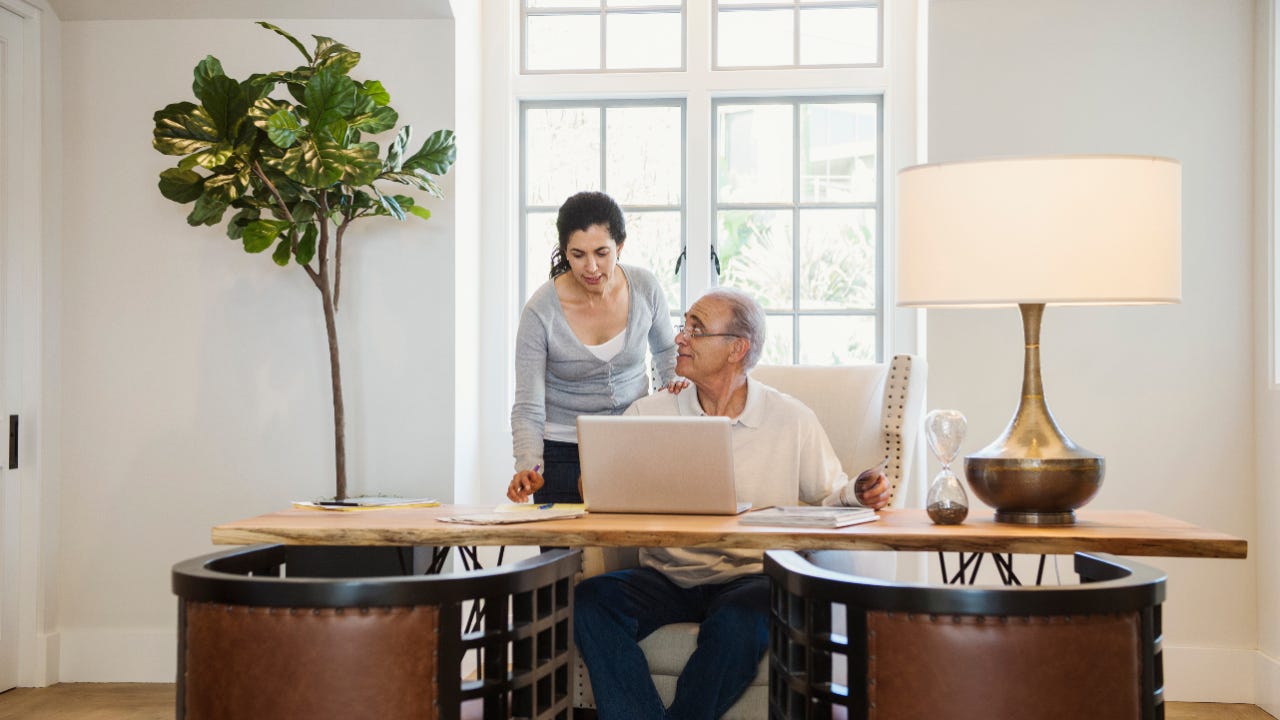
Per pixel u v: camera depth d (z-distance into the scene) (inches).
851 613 70.3
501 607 76.5
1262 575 153.2
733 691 95.3
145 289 161.9
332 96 134.4
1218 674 155.6
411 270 158.6
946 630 67.6
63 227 162.7
